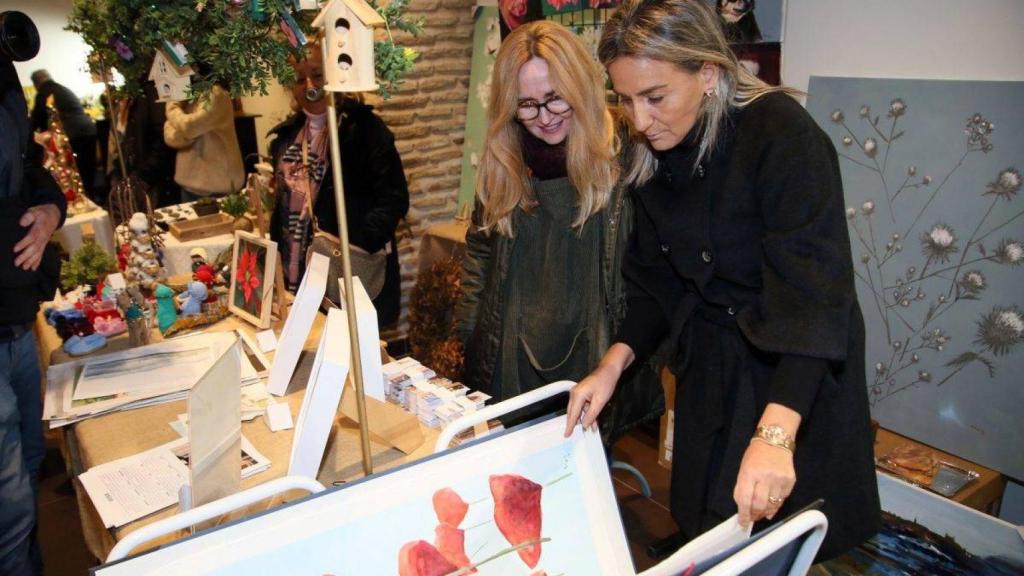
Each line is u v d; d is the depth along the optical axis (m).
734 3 2.54
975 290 2.07
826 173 1.12
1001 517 2.17
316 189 2.55
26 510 1.88
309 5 1.17
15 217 1.85
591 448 1.19
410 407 1.61
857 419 1.25
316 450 1.30
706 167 1.26
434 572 1.00
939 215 2.12
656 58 1.11
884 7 2.17
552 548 1.09
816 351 1.05
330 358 1.29
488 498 1.07
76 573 2.44
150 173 4.15
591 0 3.08
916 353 2.25
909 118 2.14
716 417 1.36
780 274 1.13
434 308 2.77
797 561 0.94
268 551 0.91
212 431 1.18
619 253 1.59
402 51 1.18
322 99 2.40
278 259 2.14
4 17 1.75
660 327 1.44
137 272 2.28
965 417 2.16
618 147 1.55
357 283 1.59
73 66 6.71
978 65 2.00
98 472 1.41
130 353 1.91
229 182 4.19
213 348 1.95
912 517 2.02
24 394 2.05
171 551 0.86
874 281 2.32
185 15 1.25
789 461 1.00
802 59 2.41
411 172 3.96
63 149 3.69
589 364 1.67
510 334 1.76
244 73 1.30
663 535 2.54
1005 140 1.95
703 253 1.29
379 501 0.99
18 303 1.88
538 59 1.49
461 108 4.05
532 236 1.71
